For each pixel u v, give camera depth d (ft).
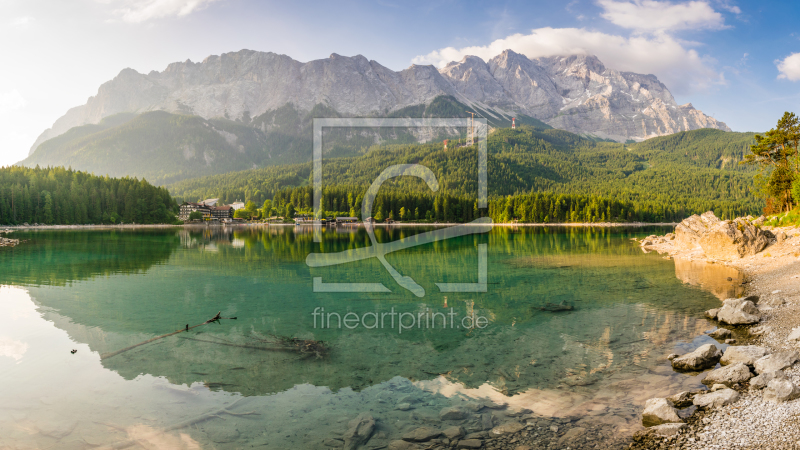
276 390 39.99
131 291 91.66
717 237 132.16
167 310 73.41
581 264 136.56
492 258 158.61
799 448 25.66
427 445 29.50
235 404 36.94
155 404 36.78
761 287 84.17
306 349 52.21
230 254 177.37
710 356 43.32
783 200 191.83
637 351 49.37
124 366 46.29
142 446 29.86
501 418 33.47
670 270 117.70
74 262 141.69
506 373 43.34
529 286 96.73
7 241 212.23
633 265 131.13
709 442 27.91
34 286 96.02
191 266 135.54
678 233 172.24
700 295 81.71
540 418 33.27
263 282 105.09
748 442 27.22
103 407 36.22
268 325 64.23
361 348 52.47
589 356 48.11
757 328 55.06
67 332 59.52
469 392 38.81
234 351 51.57
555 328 60.49
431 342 54.90
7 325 63.00
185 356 49.55
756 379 35.81
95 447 29.78
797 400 31.30
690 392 36.81
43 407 36.17
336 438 30.89
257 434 31.58
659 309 70.69
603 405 35.22
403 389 39.83
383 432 31.60
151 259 153.99
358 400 37.50
